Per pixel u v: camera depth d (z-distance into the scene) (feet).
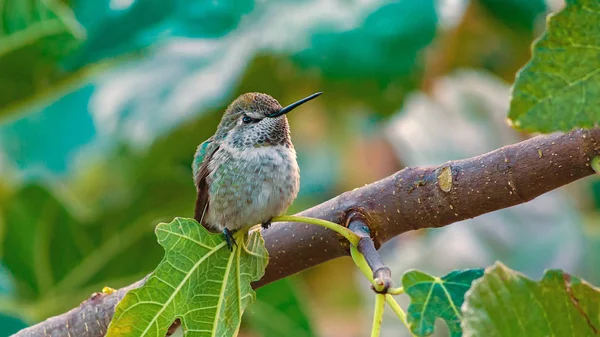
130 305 18.65
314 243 20.72
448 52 41.63
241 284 19.53
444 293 16.03
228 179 26.22
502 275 14.44
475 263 39.32
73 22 31.53
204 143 29.12
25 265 33.63
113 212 34.01
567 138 17.26
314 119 44.83
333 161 46.70
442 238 40.29
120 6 38.52
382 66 36.01
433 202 19.08
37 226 33.68
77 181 40.14
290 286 32.42
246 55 36.50
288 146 27.43
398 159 46.73
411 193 19.31
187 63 38.63
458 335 15.69
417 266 39.63
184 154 39.68
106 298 22.66
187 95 37.40
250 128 27.09
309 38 36.37
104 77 40.57
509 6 43.57
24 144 40.47
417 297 16.02
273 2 38.42
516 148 18.07
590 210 42.93
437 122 43.47
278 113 27.37
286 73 37.29
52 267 33.76
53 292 33.81
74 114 40.29
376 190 19.92
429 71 41.75
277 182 26.25
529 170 17.78
